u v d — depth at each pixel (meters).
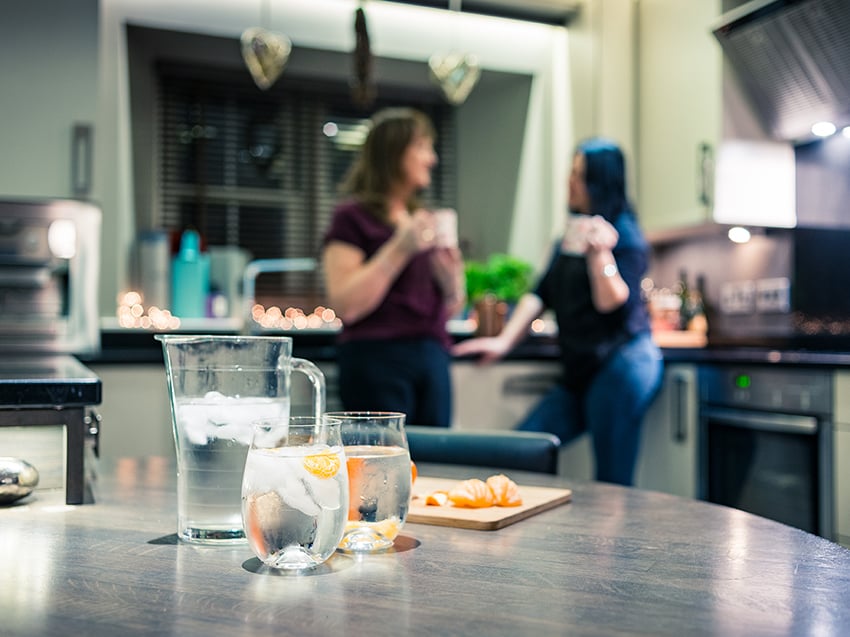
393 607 0.63
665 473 3.26
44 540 0.84
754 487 2.93
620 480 2.93
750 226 3.51
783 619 0.61
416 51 4.14
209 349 0.82
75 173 3.17
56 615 0.61
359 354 2.55
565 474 3.34
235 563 0.75
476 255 4.56
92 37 3.20
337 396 3.13
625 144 3.93
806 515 2.72
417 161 2.57
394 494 0.81
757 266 3.69
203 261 3.79
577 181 3.00
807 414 2.74
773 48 3.23
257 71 3.18
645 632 0.58
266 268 3.48
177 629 0.58
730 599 0.65
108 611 0.62
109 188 3.64
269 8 3.91
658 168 3.78
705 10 3.51
